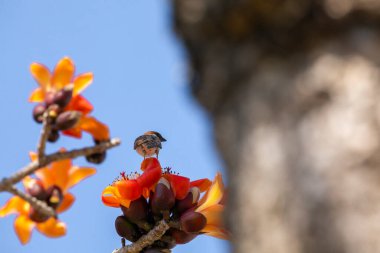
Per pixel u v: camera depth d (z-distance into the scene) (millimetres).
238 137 1234
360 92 1161
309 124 1174
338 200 1102
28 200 2711
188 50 1338
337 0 1229
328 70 1198
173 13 1346
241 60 1261
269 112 1213
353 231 1074
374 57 1195
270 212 1152
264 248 1140
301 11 1239
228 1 1275
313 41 1232
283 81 1221
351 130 1136
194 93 1324
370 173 1099
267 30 1255
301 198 1131
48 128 2680
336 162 1126
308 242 1102
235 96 1257
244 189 1195
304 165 1149
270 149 1190
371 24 1223
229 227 1223
